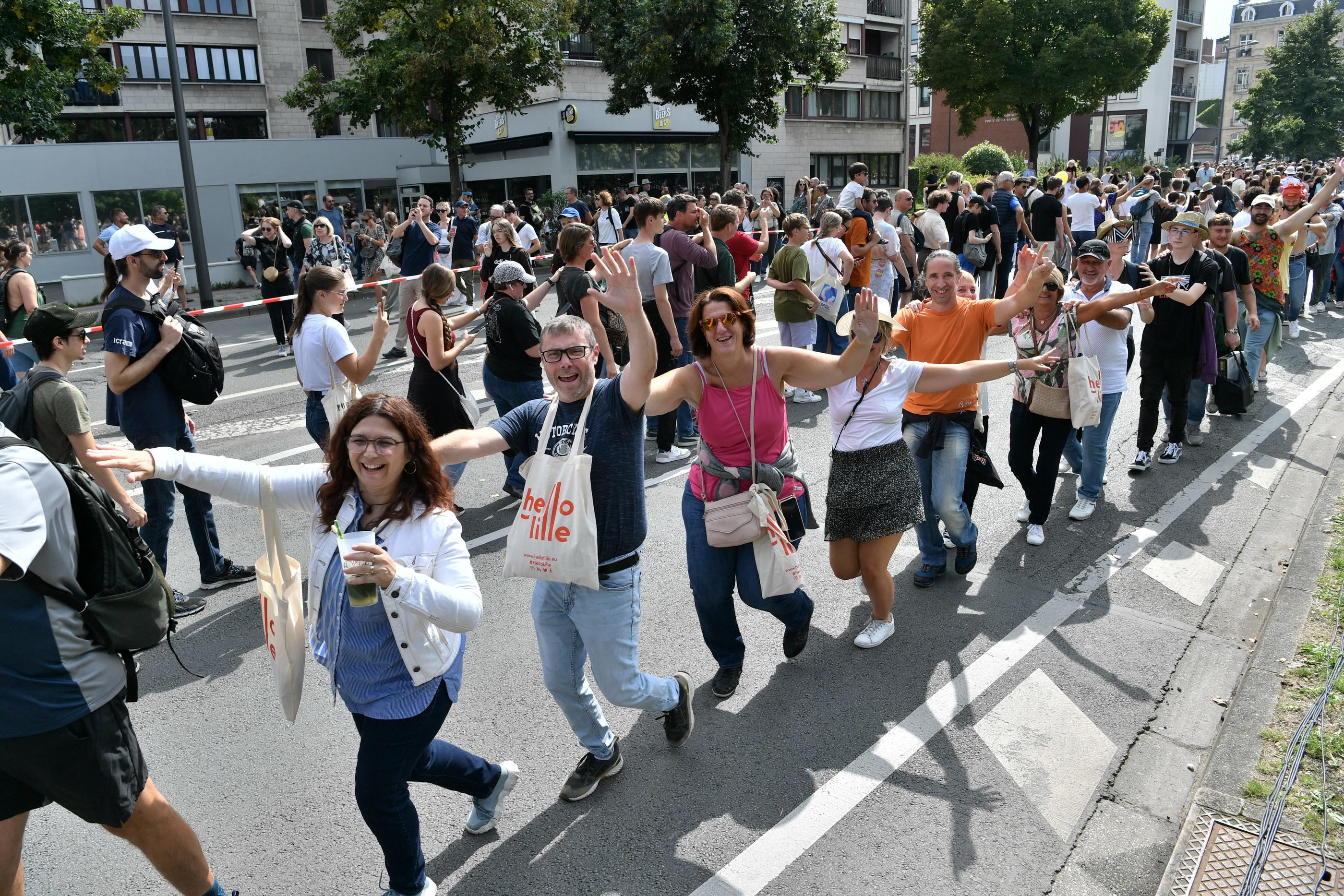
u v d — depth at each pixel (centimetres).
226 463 274
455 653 276
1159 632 472
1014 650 453
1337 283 1470
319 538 271
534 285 673
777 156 3688
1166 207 1086
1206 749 379
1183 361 684
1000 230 1414
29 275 830
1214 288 665
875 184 4134
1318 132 6988
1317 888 290
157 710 417
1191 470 711
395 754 267
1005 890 303
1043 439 557
